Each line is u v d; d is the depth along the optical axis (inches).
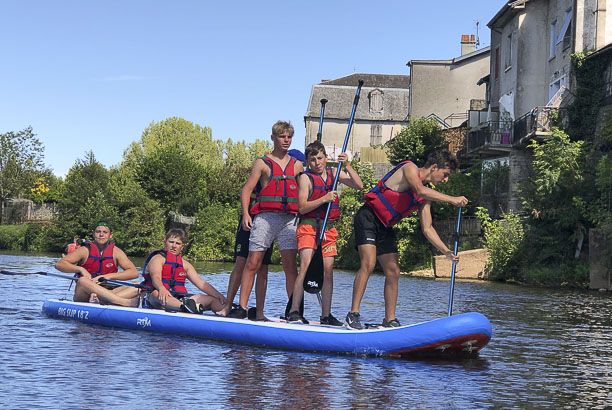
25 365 250.4
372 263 295.0
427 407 207.0
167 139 3462.1
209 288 364.8
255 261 322.0
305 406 203.6
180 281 364.5
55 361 259.4
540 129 1055.0
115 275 390.0
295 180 321.1
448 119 2066.9
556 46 1139.9
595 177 923.4
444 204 1243.2
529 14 1202.0
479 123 1306.6
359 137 2397.9
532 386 239.8
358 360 275.7
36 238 2124.8
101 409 194.9
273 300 529.7
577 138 1036.5
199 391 217.8
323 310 319.0
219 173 2222.0
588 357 304.2
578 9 1058.7
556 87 1147.9
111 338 316.8
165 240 364.8
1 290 562.3
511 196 1160.8
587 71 1037.2
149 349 289.9
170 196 2095.2
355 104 333.1
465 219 1168.2
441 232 1234.0
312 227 308.0
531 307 549.3
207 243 1733.5
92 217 1961.1
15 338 309.6
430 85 2080.5
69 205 2048.5
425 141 1579.7
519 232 979.9
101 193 1999.3
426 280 948.0
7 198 2736.2
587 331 398.0
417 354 287.3
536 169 981.8
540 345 336.8
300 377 241.8
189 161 2185.0
